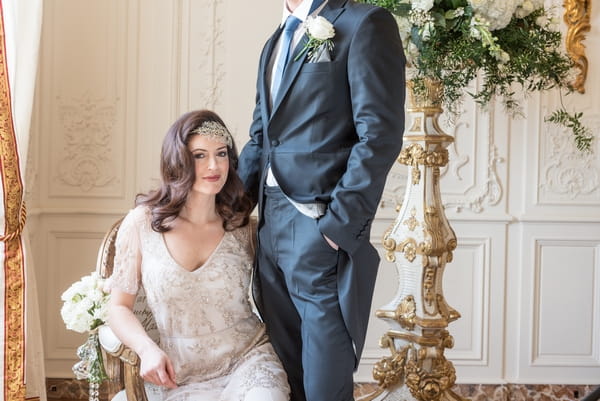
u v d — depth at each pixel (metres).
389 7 3.04
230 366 2.66
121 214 4.71
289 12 2.71
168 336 2.67
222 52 4.75
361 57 2.48
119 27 4.70
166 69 4.73
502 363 4.81
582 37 4.69
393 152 2.46
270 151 2.62
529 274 4.79
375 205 2.46
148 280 2.65
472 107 4.74
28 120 3.69
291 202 2.58
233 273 2.68
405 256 3.34
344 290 2.53
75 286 2.87
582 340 4.81
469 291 4.80
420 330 3.34
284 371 2.64
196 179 2.64
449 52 3.06
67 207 4.70
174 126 2.66
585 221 4.75
